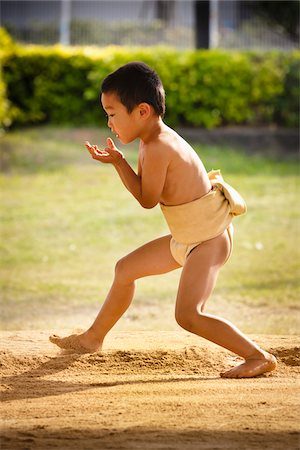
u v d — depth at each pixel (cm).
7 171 3788
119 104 1080
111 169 3881
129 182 1073
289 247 2708
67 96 4469
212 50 4528
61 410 925
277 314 1886
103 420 874
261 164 3984
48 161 3934
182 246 1112
